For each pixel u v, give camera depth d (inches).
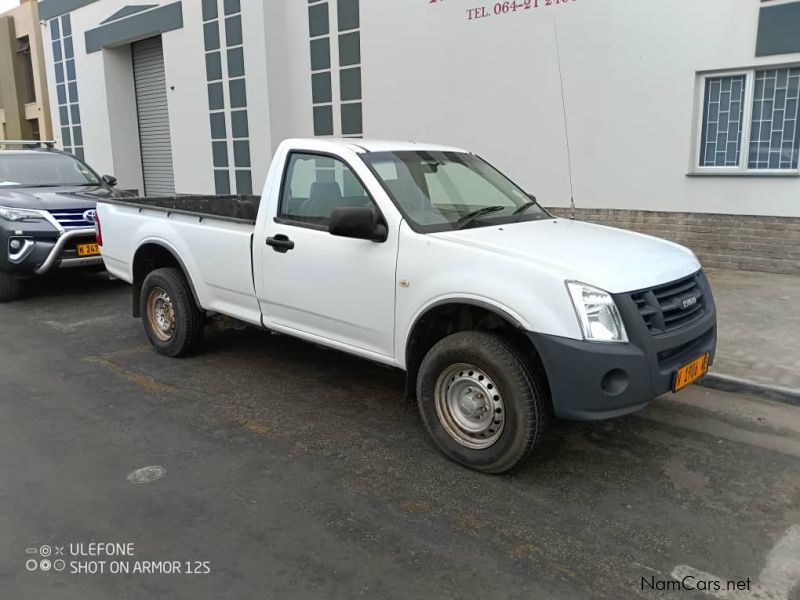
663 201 358.9
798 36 306.7
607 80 363.6
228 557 122.9
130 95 758.5
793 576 117.6
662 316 144.8
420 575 117.6
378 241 165.8
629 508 139.7
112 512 138.1
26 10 1098.1
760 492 146.3
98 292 359.3
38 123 1174.3
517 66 395.5
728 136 339.9
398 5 446.3
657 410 191.0
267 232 194.5
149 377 220.8
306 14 513.7
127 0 677.9
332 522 134.3
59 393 206.5
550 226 180.2
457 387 156.0
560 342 136.3
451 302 150.7
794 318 262.4
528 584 115.2
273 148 552.4
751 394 199.9
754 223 335.3
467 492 146.1
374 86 474.3
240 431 178.1
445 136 438.9
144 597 112.2
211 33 585.9
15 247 314.8
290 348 251.6
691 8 331.6
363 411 191.6
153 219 238.8
